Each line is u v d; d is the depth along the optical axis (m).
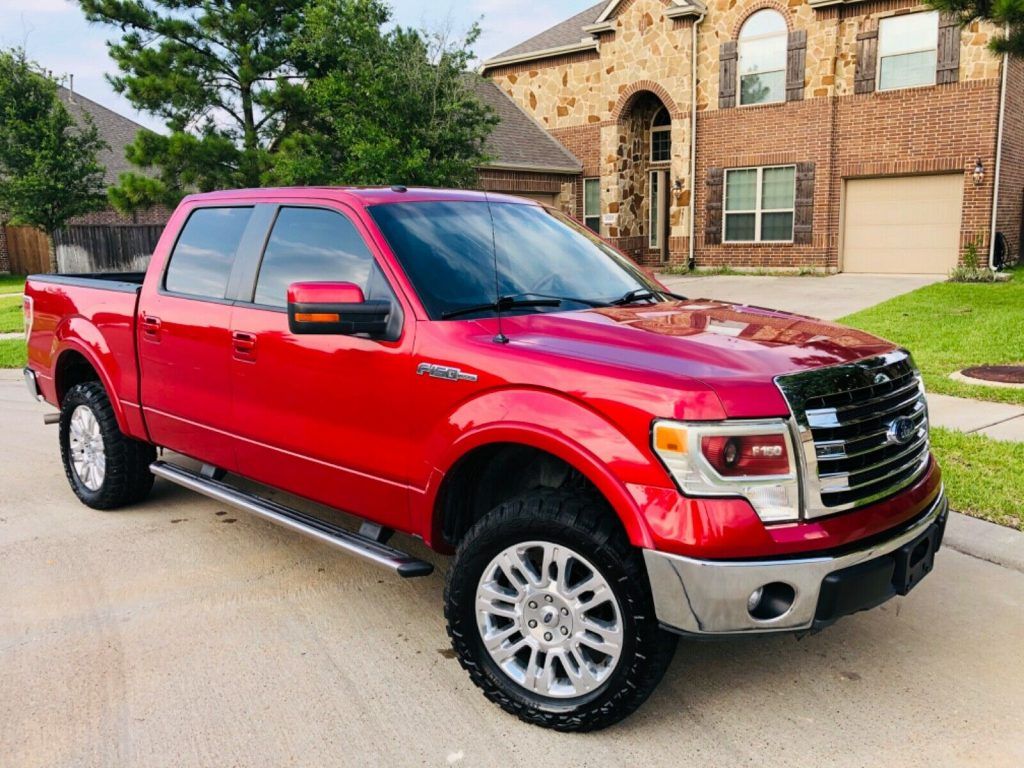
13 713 3.20
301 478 3.98
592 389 2.89
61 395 5.70
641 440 2.77
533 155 22.83
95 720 3.15
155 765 2.90
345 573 4.49
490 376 3.13
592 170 23.89
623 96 22.88
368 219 3.78
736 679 3.43
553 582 3.04
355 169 14.46
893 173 19.19
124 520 5.31
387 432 3.51
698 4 21.20
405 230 3.78
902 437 3.05
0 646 3.71
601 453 2.83
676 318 3.54
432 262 3.67
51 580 4.40
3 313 16.33
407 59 14.68
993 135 17.80
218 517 5.36
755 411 2.72
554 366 3.02
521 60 24.81
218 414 4.35
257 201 4.38
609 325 3.37
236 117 17.81
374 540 3.69
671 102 22.09
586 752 2.96
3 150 24.14
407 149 14.69
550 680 3.07
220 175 16.89
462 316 3.49
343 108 14.95
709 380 2.77
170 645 3.72
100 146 25.66
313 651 3.67
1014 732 3.04
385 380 3.49
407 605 4.11
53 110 24.80
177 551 4.79
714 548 2.67
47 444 7.30
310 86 16.62
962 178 18.50
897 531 2.99
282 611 4.05
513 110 24.86
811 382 2.84
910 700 3.25
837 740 3.01
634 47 22.48
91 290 5.30
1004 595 4.09
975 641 3.68
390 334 3.49
